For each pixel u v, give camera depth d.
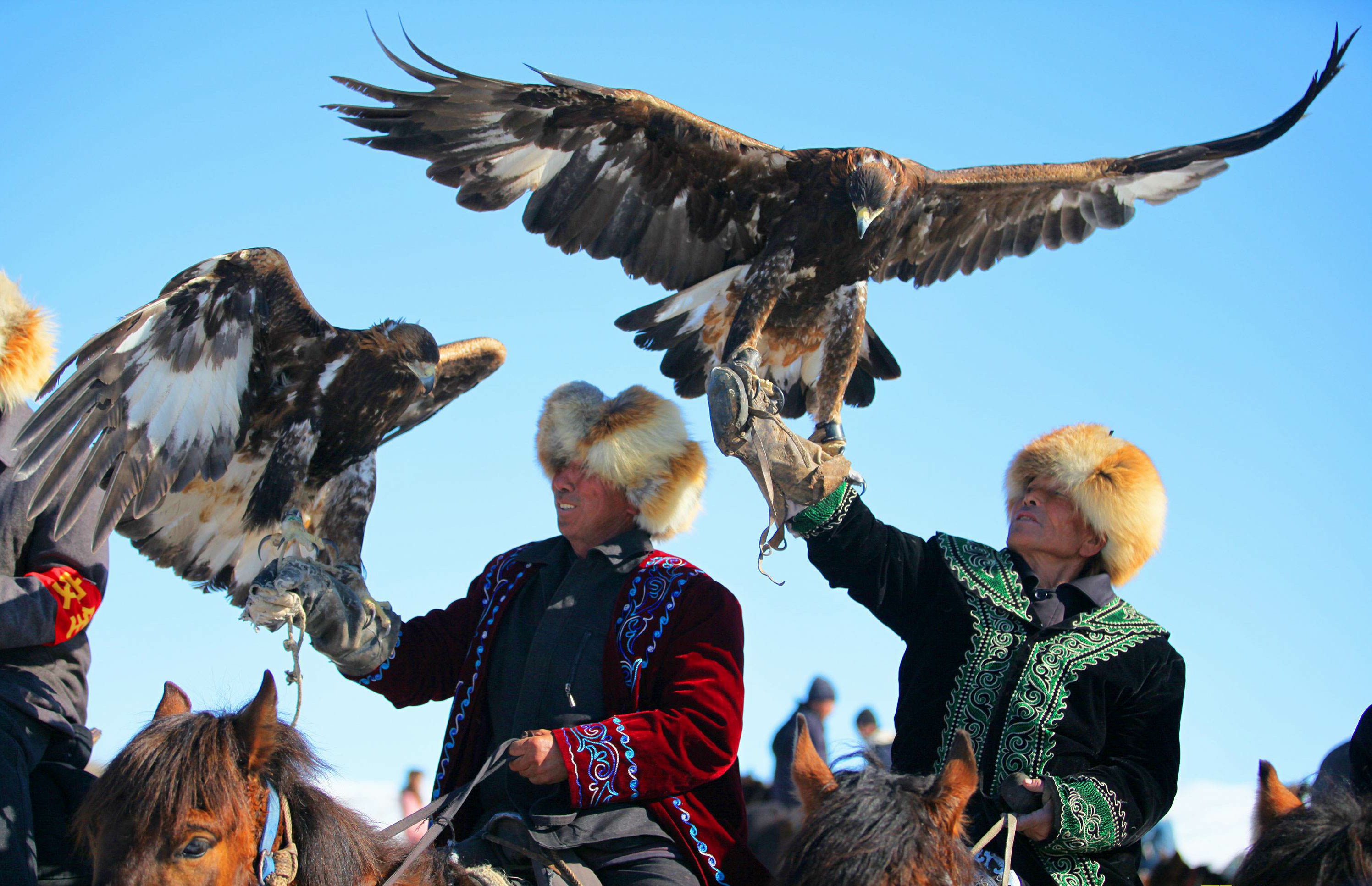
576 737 4.54
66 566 5.16
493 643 5.25
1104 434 5.46
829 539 5.13
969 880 3.95
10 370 5.28
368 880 4.14
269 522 5.87
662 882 4.66
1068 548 5.45
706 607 5.00
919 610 5.33
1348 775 5.78
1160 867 10.24
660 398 5.40
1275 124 7.27
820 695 9.67
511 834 4.74
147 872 3.62
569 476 5.34
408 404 6.28
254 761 3.88
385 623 5.30
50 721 5.03
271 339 5.66
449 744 5.19
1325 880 4.19
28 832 4.70
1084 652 5.07
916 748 5.19
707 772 4.73
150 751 3.75
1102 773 4.88
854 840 3.81
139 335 5.07
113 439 4.95
